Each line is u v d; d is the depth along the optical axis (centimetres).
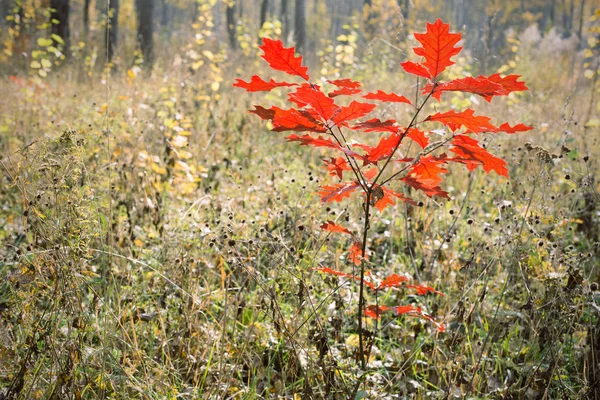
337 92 210
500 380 285
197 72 817
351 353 282
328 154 572
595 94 853
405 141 455
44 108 671
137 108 577
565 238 378
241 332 288
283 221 376
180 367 270
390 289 334
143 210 400
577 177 440
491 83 196
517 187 419
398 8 427
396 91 828
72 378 223
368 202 225
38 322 228
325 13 3800
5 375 228
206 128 630
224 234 299
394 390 275
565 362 287
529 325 291
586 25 3156
